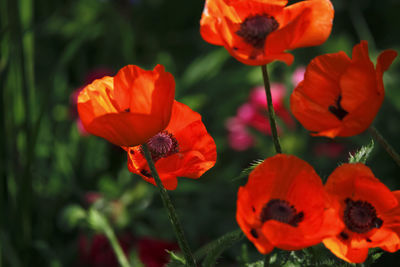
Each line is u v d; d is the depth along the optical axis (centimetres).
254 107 278
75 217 217
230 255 206
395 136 246
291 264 126
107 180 245
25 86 233
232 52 119
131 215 231
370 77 115
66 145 289
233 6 125
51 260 226
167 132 128
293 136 270
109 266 217
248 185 117
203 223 244
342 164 120
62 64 270
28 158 220
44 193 259
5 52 232
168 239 234
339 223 113
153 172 122
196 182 272
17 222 227
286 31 118
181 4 420
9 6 229
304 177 117
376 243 117
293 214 117
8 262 216
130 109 120
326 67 121
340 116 119
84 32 289
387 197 118
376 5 401
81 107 121
